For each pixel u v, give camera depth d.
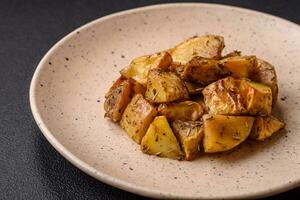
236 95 0.50
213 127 0.48
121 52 0.62
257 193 0.43
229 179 0.47
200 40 0.56
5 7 0.75
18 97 0.60
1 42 0.69
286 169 0.48
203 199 0.43
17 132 0.55
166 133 0.49
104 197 0.48
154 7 0.65
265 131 0.50
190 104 0.50
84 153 0.49
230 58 0.52
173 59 0.55
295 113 0.54
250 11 0.65
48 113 0.53
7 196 0.48
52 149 0.53
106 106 0.53
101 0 0.77
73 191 0.48
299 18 0.72
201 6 0.66
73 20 0.73
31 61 0.66
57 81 0.57
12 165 0.51
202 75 0.52
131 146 0.50
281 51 0.62
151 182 0.46
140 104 0.50
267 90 0.50
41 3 0.76
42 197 0.48
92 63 0.60
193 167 0.48
